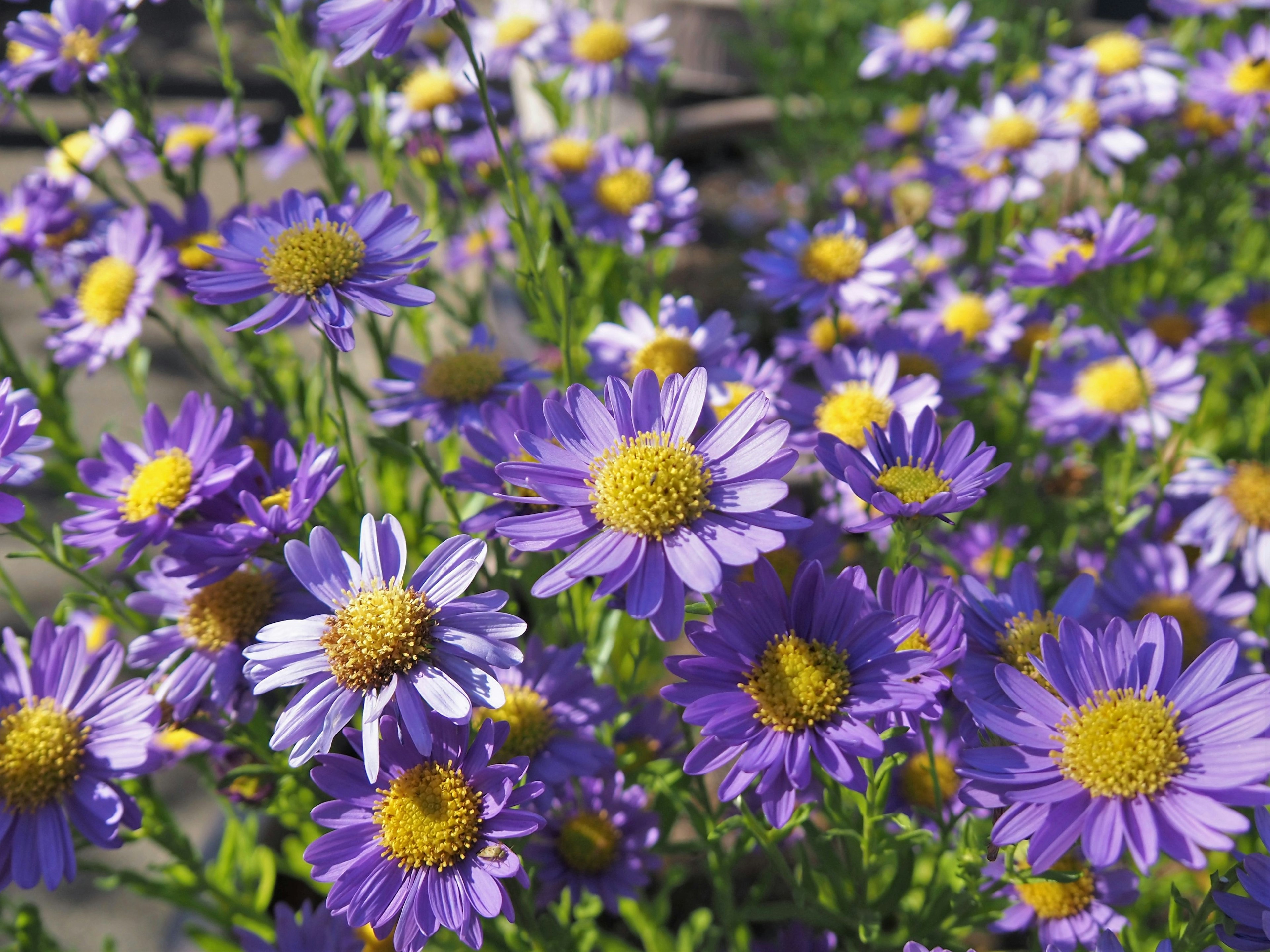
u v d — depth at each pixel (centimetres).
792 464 17
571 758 21
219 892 25
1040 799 16
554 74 46
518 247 25
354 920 17
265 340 32
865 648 17
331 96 31
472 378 26
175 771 33
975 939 29
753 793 21
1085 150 36
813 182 60
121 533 20
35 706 20
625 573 17
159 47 76
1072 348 33
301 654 17
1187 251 39
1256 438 29
